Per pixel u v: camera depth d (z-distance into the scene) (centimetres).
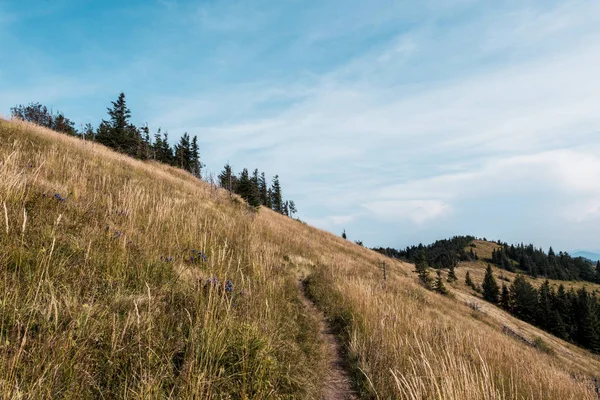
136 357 253
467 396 370
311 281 965
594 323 5850
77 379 212
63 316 253
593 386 827
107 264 363
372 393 407
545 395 607
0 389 178
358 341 559
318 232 3747
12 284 263
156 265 432
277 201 6906
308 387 372
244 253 787
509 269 15000
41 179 558
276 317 504
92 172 873
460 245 18575
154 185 1219
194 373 261
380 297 904
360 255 3309
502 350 865
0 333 209
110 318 280
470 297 4419
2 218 332
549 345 3092
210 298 362
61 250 351
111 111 3431
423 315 955
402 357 486
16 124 1136
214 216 1108
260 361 322
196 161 5262
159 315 326
